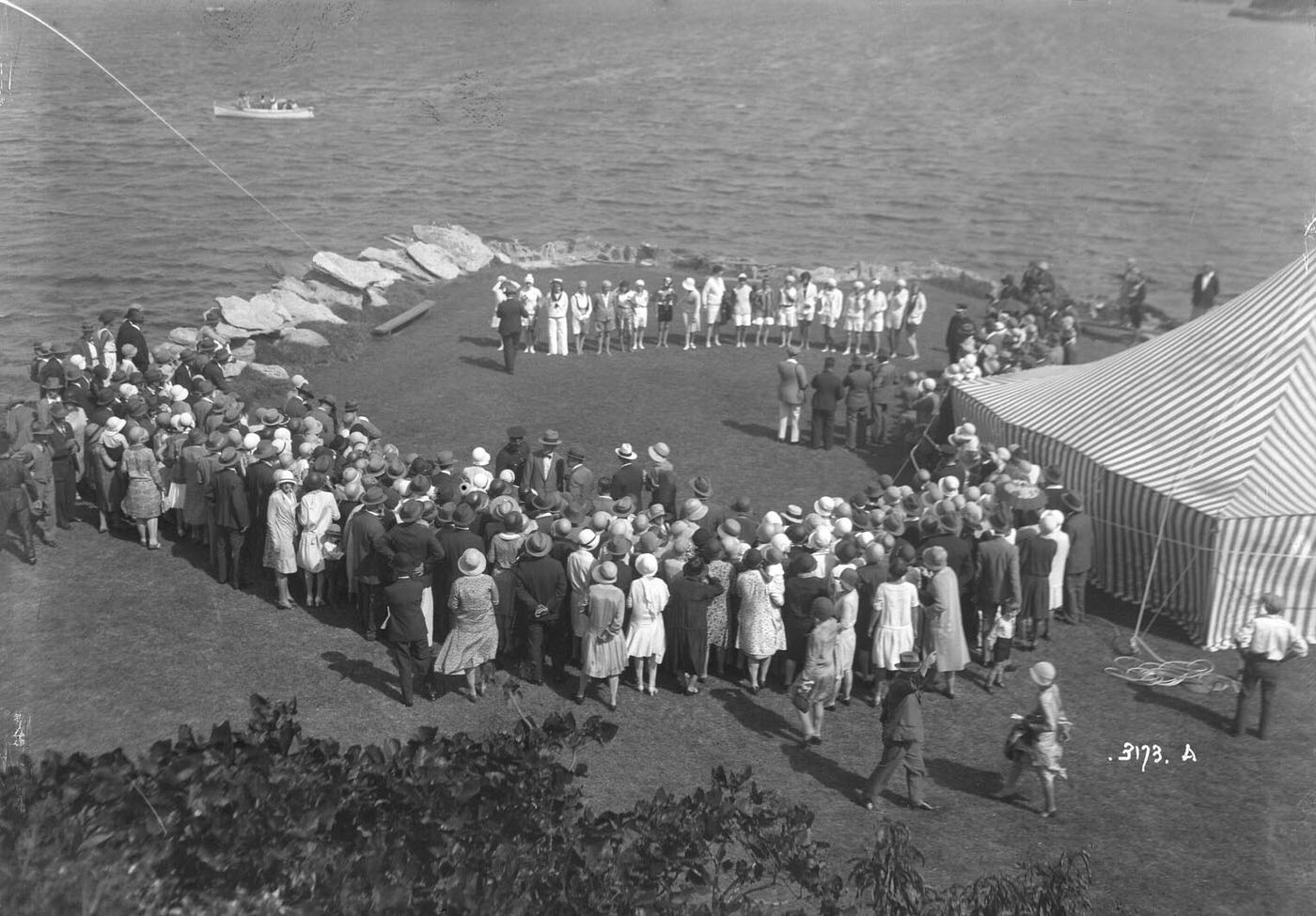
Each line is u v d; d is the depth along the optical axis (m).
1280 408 17.05
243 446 16.52
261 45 88.62
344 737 12.80
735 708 14.35
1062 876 9.66
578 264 42.38
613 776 12.64
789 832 8.77
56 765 7.44
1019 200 68.81
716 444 24.19
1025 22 145.38
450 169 75.88
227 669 14.01
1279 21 90.31
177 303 42.25
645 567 14.04
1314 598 16.09
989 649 15.46
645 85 113.06
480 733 12.98
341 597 16.31
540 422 24.89
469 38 130.62
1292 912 10.64
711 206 70.25
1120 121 83.06
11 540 14.26
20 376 22.28
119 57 95.25
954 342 29.78
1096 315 35.47
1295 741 13.83
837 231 64.31
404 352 29.77
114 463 17.14
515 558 14.55
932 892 9.30
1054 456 18.94
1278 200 56.62
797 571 14.54
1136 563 17.36
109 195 58.44
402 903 6.94
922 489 18.64
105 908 6.62
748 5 184.88
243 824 7.12
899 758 12.23
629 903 7.49
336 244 54.88
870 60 125.88
